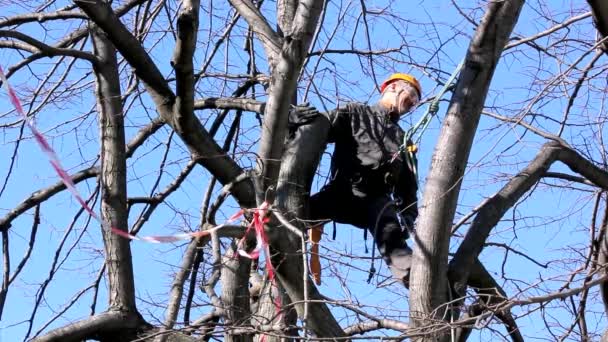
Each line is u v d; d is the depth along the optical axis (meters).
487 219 7.68
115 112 8.66
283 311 7.03
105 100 8.66
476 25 7.62
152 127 9.34
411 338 6.97
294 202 7.58
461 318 7.09
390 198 7.99
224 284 7.88
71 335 7.70
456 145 7.26
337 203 8.04
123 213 8.43
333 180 8.05
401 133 8.06
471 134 7.27
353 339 6.68
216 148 7.55
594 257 8.24
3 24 8.43
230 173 7.54
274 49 8.80
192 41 7.12
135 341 7.18
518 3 7.30
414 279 7.22
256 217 7.23
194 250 7.60
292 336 6.80
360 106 8.11
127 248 8.27
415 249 7.28
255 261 8.60
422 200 7.31
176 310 7.30
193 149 7.55
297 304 7.14
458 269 7.47
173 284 7.43
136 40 7.68
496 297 7.05
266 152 7.40
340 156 8.05
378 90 8.76
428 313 7.09
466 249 7.56
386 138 8.00
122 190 8.51
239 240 7.68
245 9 9.05
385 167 7.92
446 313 6.93
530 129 8.26
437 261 7.21
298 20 7.44
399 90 8.16
